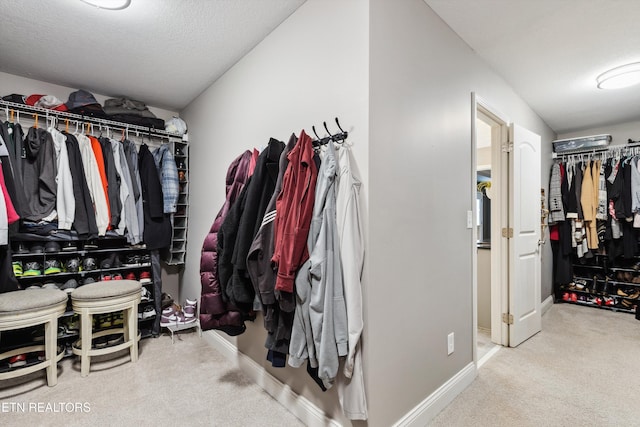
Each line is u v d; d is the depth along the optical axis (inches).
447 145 74.1
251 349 82.2
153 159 112.0
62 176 89.7
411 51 63.2
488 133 147.7
